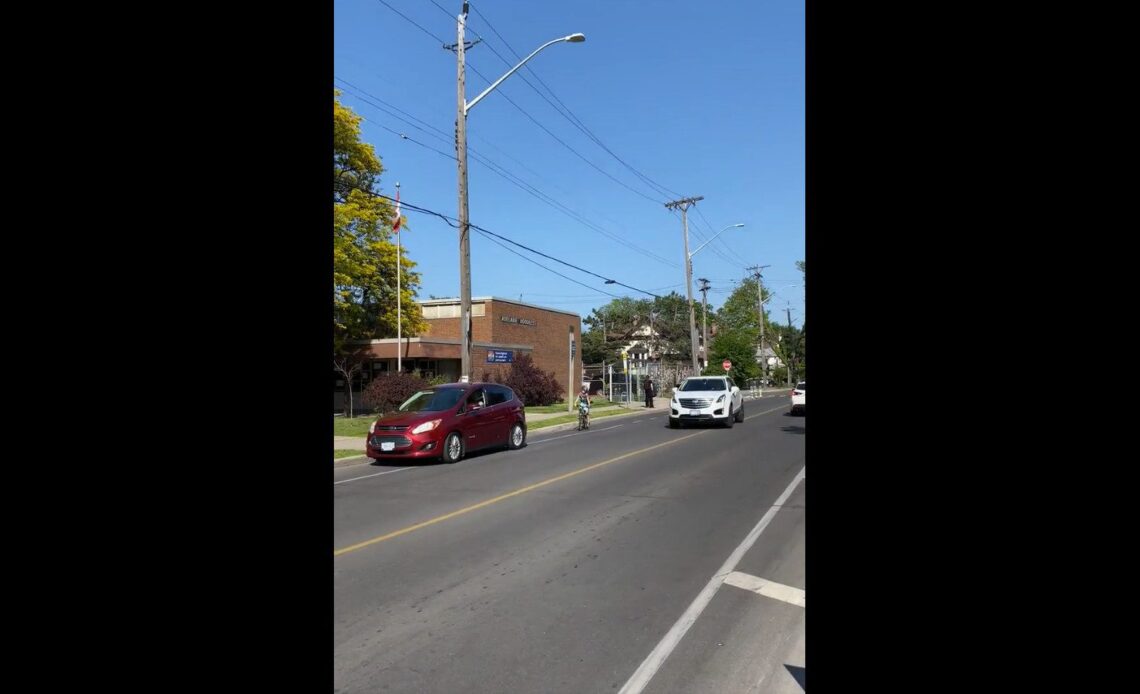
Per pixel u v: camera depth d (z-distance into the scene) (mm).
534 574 5504
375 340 28359
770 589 5078
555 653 3959
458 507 8312
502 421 14703
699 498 8773
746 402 40625
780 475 10719
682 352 59625
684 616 4535
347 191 26047
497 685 3566
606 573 5516
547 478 10570
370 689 3527
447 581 5328
